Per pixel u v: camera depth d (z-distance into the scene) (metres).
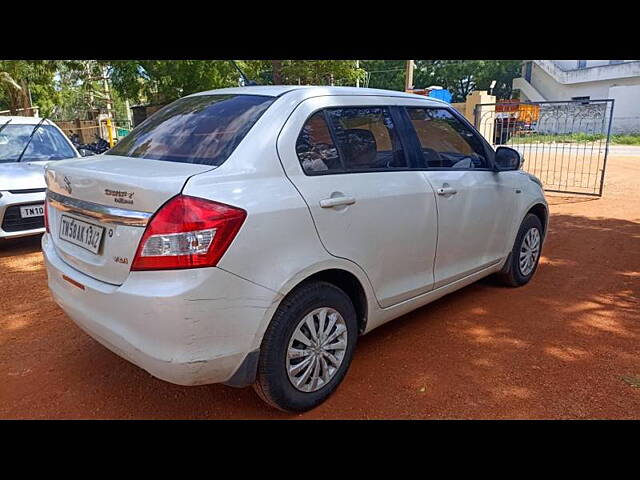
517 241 4.62
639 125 33.53
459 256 3.87
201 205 2.28
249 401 2.97
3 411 2.86
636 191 11.37
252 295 2.42
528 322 4.04
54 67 16.94
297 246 2.59
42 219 6.11
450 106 4.02
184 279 2.26
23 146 7.00
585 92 37.97
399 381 3.16
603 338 3.75
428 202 3.43
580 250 6.26
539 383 3.14
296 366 2.72
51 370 3.31
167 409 2.89
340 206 2.82
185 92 12.62
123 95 12.88
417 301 3.56
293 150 2.73
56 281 2.91
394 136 3.40
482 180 4.00
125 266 2.39
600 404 2.92
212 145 2.71
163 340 2.29
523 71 41.66
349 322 2.99
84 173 2.59
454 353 3.52
